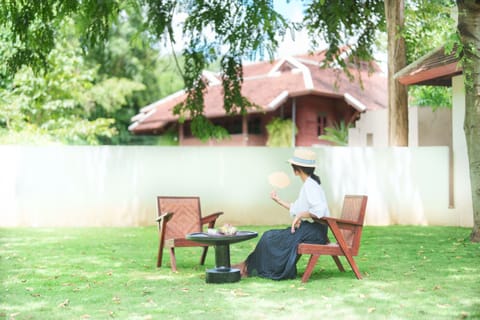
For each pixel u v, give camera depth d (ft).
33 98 64.95
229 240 19.95
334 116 79.87
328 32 44.73
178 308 16.12
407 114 43.42
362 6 42.86
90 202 41.22
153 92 112.06
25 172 40.83
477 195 30.66
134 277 21.40
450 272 21.54
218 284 19.77
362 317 14.85
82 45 35.60
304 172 20.81
